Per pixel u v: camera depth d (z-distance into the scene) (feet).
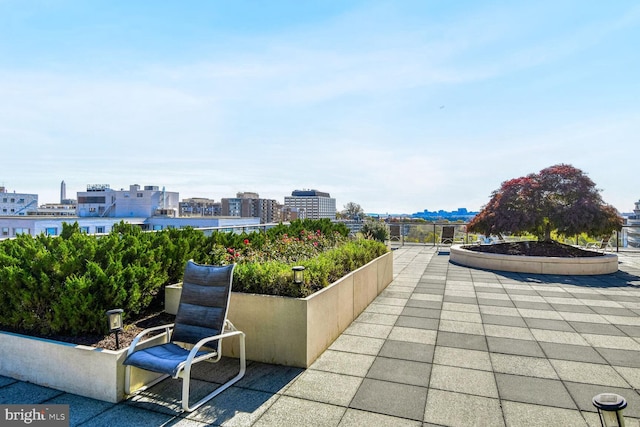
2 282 10.82
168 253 15.29
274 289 12.33
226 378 10.54
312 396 9.46
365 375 10.81
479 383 10.33
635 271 31.68
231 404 9.00
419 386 10.11
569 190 32.19
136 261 13.33
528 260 30.81
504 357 12.35
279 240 21.01
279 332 11.55
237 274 13.05
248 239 20.43
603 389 10.00
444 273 30.76
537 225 32.68
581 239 42.34
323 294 12.78
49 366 9.87
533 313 18.15
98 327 10.89
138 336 9.76
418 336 14.52
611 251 46.24
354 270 17.99
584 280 27.48
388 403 9.12
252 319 11.87
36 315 10.87
